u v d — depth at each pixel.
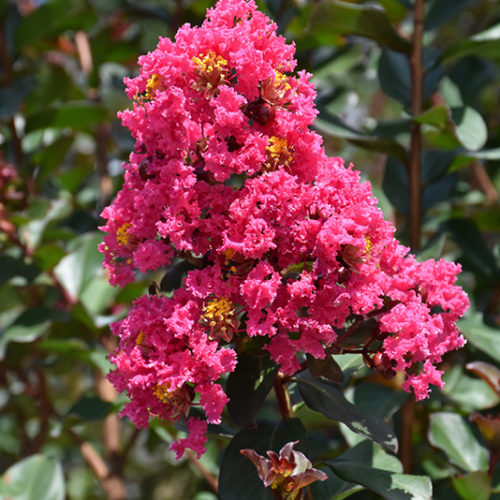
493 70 1.61
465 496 1.32
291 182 1.16
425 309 1.18
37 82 1.63
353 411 1.21
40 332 1.42
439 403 1.43
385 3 1.42
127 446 1.55
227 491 1.19
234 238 1.16
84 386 2.35
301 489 1.17
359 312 1.17
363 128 1.72
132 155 1.18
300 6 1.59
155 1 1.88
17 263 1.47
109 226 1.19
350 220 1.16
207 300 1.17
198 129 1.16
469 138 1.36
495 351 1.35
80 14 1.53
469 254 1.44
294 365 1.17
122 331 1.18
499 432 1.29
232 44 1.17
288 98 1.17
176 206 1.16
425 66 1.43
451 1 1.44
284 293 1.17
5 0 1.51
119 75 1.89
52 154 1.58
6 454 1.85
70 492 2.12
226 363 1.16
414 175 1.39
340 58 1.63
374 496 1.34
